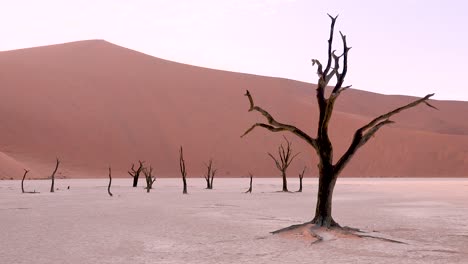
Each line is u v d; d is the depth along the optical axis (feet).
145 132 307.58
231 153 313.32
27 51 356.38
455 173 323.57
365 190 155.43
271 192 141.18
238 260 38.52
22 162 244.42
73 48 369.30
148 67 368.07
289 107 366.22
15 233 53.88
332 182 52.21
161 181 231.91
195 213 77.20
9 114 277.44
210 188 159.94
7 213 76.54
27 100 293.23
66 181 213.87
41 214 75.00
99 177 256.73
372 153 336.29
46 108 293.02
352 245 45.42
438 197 120.47
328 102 51.78
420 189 161.89
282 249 43.47
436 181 250.37
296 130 53.16
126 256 40.32
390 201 106.42
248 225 61.52
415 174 323.78
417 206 92.48
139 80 347.97
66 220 66.80
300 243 46.60
